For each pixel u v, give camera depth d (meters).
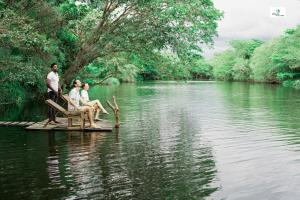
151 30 21.05
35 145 11.64
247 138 13.01
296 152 10.82
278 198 7.19
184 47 20.92
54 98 15.12
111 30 22.16
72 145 11.63
